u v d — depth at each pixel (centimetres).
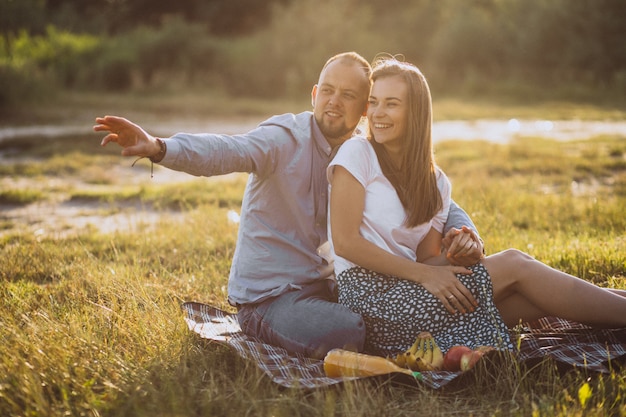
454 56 2925
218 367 332
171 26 2708
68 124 1775
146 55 2617
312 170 363
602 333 351
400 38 3003
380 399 291
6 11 2888
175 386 300
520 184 959
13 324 364
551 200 805
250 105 2295
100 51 2622
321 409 283
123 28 3897
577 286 336
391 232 349
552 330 368
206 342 350
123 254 585
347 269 349
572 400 289
